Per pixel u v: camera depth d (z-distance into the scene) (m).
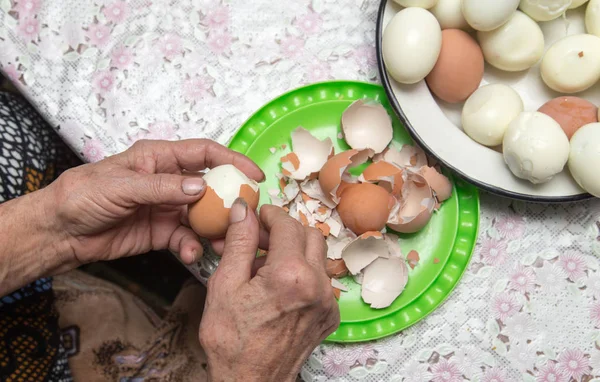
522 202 0.53
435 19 0.50
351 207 0.51
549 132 0.48
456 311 0.52
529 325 0.51
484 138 0.51
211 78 0.55
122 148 0.53
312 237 0.45
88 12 0.54
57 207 0.47
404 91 0.52
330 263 0.52
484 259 0.53
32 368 0.56
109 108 0.53
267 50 0.55
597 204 0.53
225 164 0.49
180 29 0.55
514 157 0.49
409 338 0.51
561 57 0.51
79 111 0.53
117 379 0.69
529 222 0.53
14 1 0.54
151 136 0.53
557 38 0.53
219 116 0.54
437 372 0.51
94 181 0.46
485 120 0.50
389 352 0.51
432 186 0.52
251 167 0.50
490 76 0.55
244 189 0.47
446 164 0.50
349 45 0.55
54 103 0.53
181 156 0.50
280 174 0.54
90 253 0.51
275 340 0.43
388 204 0.51
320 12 0.56
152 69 0.54
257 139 0.54
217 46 0.55
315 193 0.53
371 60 0.55
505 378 0.51
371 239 0.51
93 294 0.71
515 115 0.50
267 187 0.54
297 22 0.56
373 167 0.53
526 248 0.53
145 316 0.71
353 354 0.51
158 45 0.54
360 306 0.53
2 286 0.50
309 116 0.55
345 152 0.51
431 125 0.51
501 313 0.52
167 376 0.69
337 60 0.55
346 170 0.53
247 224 0.44
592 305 0.51
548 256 0.52
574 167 0.50
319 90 0.54
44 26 0.54
